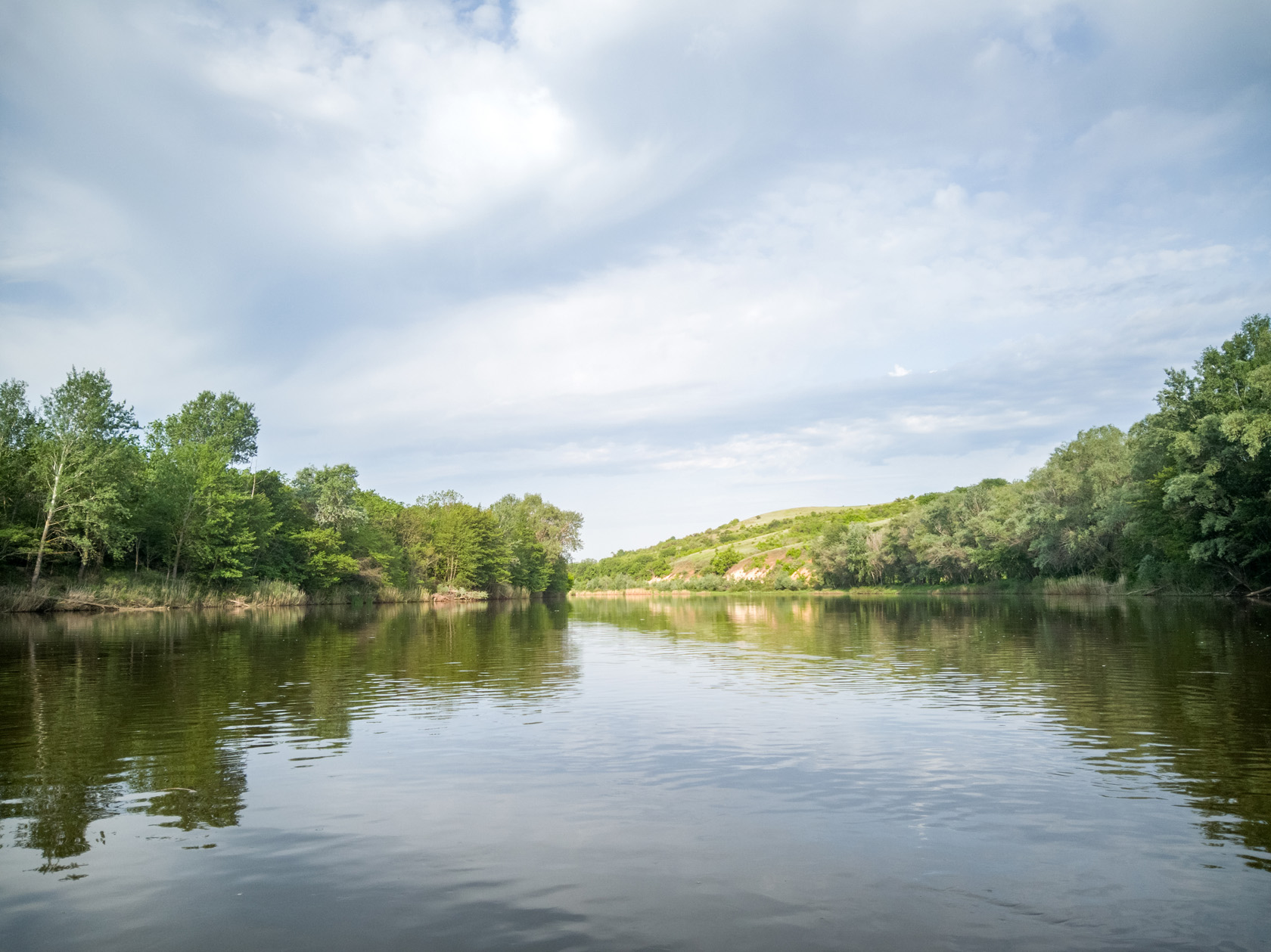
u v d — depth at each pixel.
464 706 15.33
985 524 87.69
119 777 10.12
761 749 11.42
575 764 10.64
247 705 15.49
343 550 82.38
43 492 50.47
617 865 7.09
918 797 9.02
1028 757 10.77
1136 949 5.47
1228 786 9.31
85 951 5.51
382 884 6.70
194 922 6.00
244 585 67.25
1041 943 5.56
